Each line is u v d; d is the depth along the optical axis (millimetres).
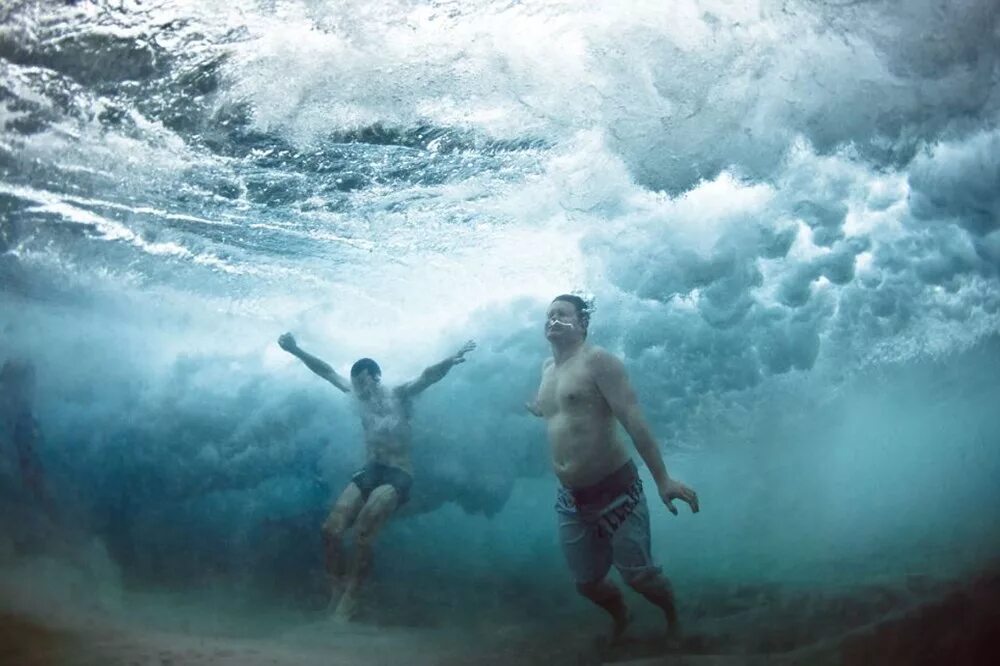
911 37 7719
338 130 8602
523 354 9062
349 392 7406
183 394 9047
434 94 8352
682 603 5906
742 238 8719
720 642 5129
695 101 8195
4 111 8766
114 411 8953
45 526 7543
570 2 7895
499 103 8367
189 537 7746
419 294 9531
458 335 9305
